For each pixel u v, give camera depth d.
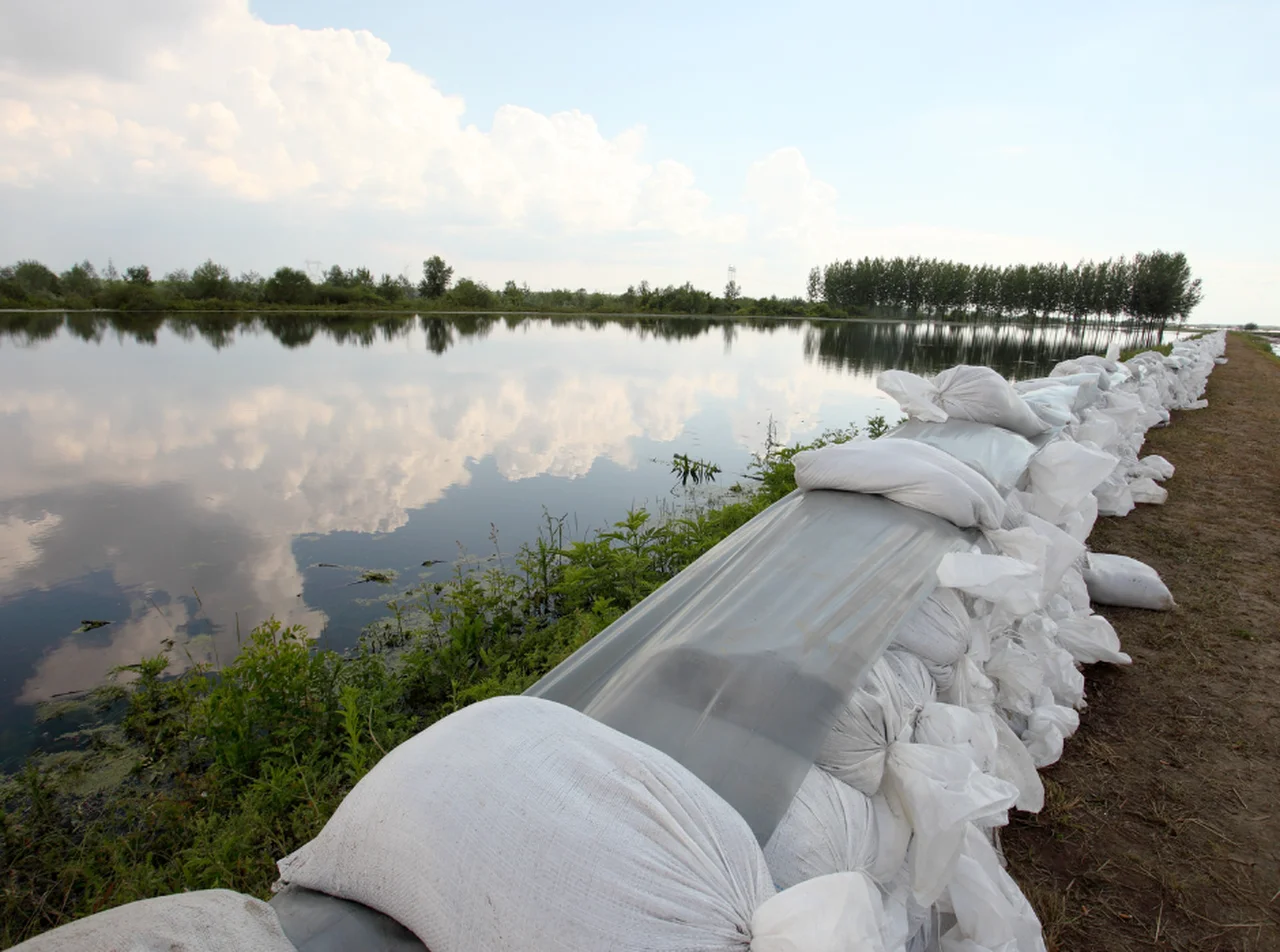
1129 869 2.39
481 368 18.06
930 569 2.52
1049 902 2.24
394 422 11.00
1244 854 2.45
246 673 3.30
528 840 1.20
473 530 6.38
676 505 7.20
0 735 3.45
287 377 15.70
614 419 11.76
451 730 1.42
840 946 1.10
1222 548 5.11
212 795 2.83
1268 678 3.45
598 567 4.83
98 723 3.54
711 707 1.78
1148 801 2.69
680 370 18.77
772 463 8.01
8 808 2.94
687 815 1.30
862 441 3.39
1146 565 4.42
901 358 23.28
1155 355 11.51
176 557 5.64
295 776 2.89
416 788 1.29
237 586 5.12
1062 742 2.82
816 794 1.64
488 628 4.39
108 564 5.49
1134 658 3.63
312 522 6.52
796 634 2.06
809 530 2.78
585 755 1.37
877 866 1.63
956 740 1.94
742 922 1.19
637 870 1.19
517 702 1.52
